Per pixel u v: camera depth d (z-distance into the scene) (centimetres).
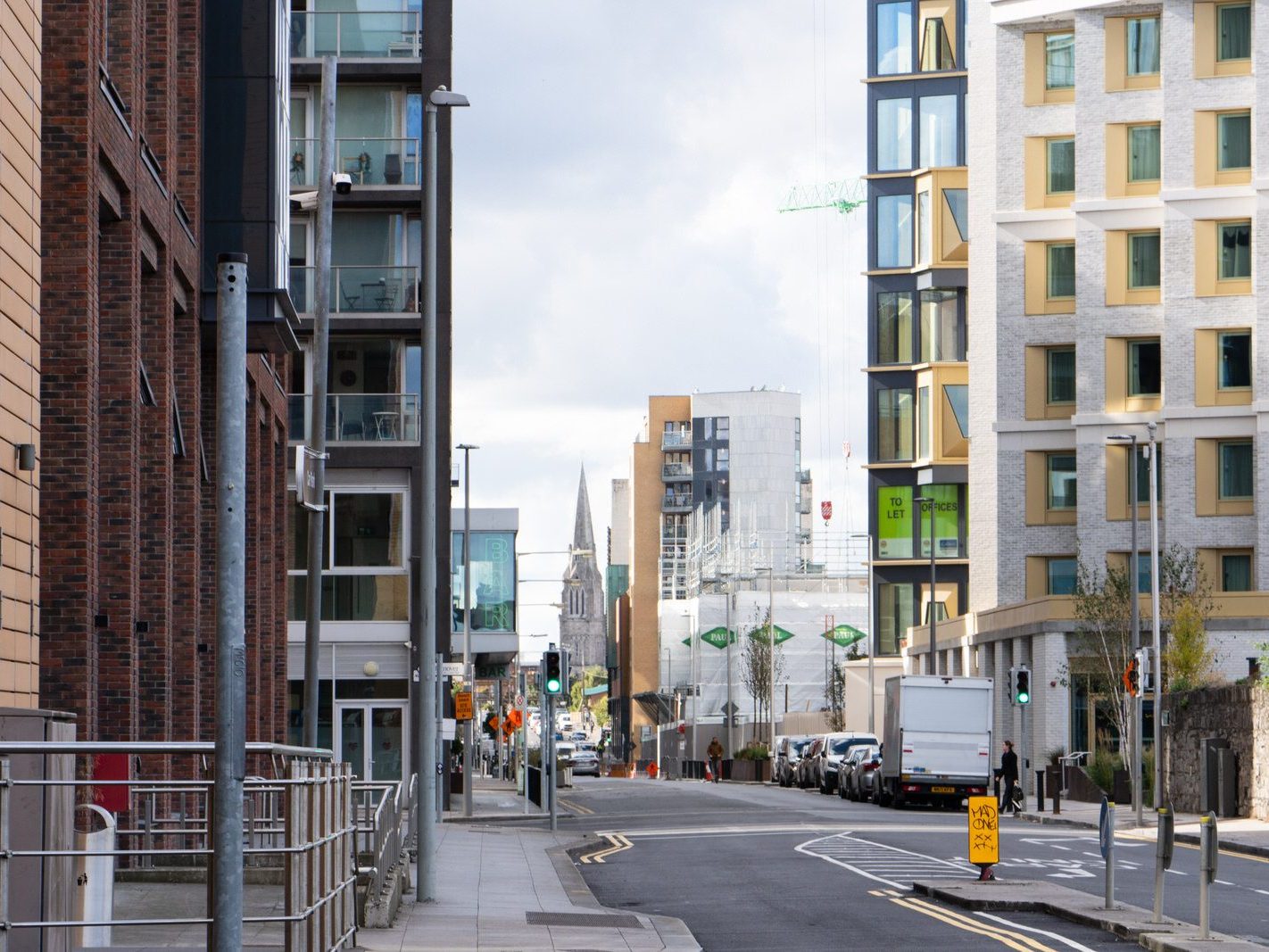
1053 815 4600
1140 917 1989
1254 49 6544
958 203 8731
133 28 2369
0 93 1594
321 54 5347
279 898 2016
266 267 2877
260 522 3566
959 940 1877
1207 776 2495
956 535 8762
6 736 1373
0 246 1590
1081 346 6844
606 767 15812
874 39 9050
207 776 1884
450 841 3506
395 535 5297
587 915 2116
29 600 1667
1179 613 5534
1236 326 6538
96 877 1531
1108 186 6856
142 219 2439
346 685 5238
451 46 5369
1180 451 6569
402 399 5297
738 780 10456
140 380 2514
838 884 2584
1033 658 6316
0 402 1584
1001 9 7175
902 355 8888
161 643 2602
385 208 5391
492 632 6894
